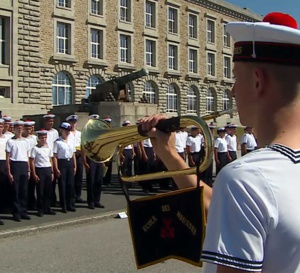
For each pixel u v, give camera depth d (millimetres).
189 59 56281
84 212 11672
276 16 1574
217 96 60594
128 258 7223
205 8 58188
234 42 1661
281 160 1395
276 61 1496
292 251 1319
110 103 24734
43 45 39406
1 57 37188
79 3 42594
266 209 1321
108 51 45438
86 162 12094
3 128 12281
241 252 1304
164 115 2328
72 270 6602
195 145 15305
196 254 2008
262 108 1548
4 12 36719
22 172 10734
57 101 41000
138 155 15320
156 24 51125
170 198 2092
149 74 50125
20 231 9281
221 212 1363
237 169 1387
